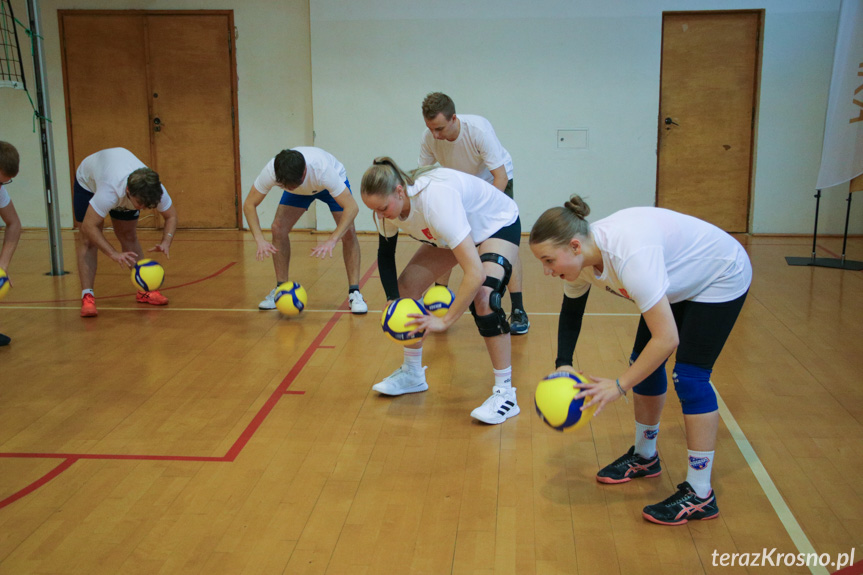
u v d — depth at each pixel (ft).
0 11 25.44
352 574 6.61
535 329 14.33
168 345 13.30
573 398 6.97
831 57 24.09
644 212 6.92
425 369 11.64
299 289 14.92
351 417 10.12
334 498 7.95
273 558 6.86
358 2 24.99
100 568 6.70
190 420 10.02
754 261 20.92
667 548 6.98
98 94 26.35
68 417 10.09
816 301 16.26
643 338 7.82
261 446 9.23
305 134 26.61
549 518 7.52
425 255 10.46
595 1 24.36
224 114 26.48
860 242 23.98
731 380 11.36
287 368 12.09
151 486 8.21
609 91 24.90
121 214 15.60
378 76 25.45
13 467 8.65
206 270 20.07
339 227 14.05
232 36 25.90
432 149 14.40
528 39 24.80
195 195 27.09
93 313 15.16
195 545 7.07
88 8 25.79
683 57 24.66
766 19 24.02
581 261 6.75
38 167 26.94
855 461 8.68
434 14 24.90
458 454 8.99
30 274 19.51
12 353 12.84
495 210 9.77
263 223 27.17
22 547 7.02
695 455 7.39
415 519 7.52
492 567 6.71
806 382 11.23
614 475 8.25
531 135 25.45
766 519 7.47
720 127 25.02
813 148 24.68
